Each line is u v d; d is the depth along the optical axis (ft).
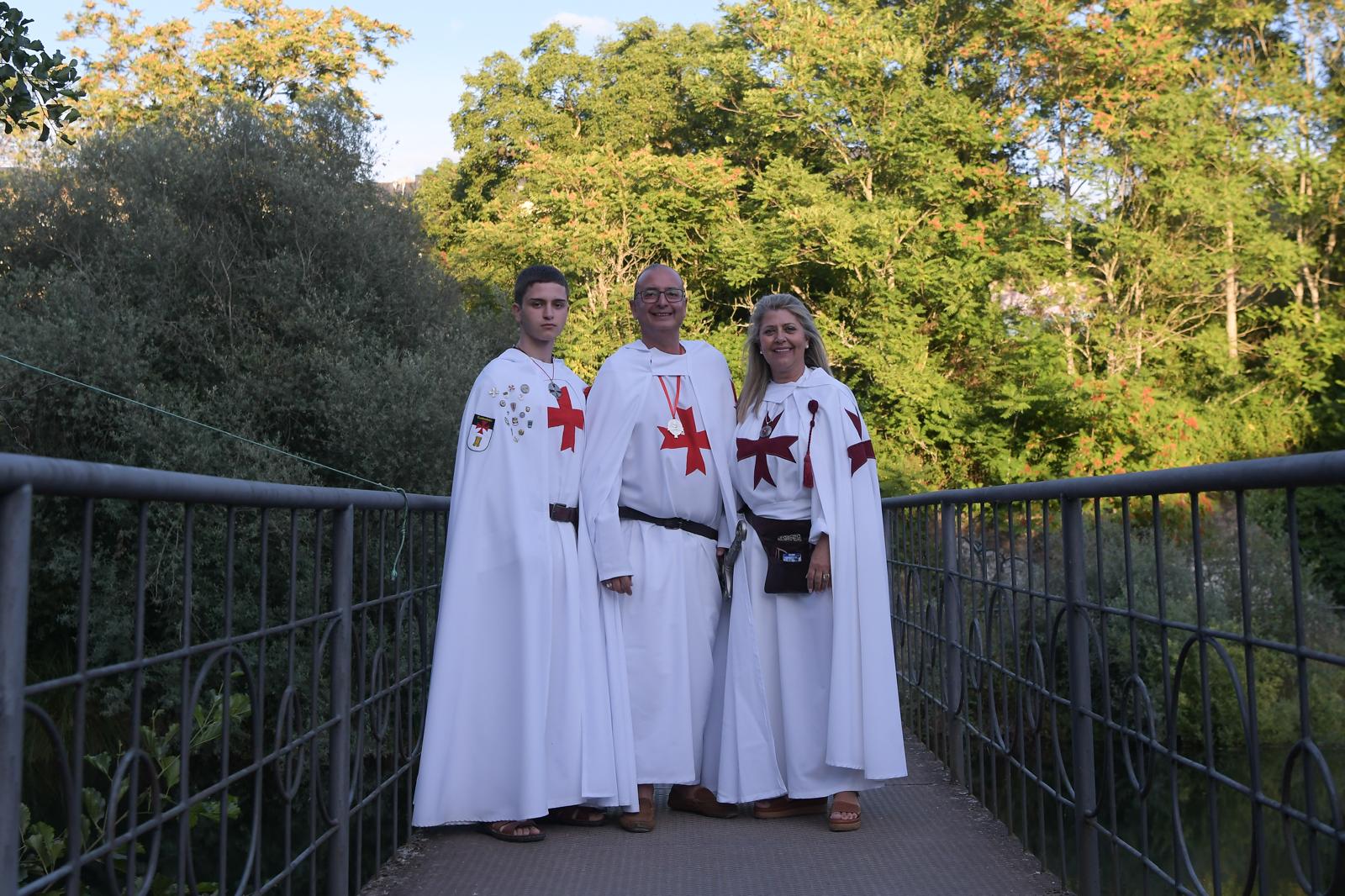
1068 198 65.62
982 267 64.75
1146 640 25.70
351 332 36.88
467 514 12.12
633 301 13.39
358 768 10.79
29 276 34.83
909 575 18.56
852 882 10.50
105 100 76.23
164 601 31.17
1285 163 61.00
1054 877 10.57
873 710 12.19
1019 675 11.71
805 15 69.92
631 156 71.61
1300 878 6.24
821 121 68.74
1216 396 63.36
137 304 36.04
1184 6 65.36
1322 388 60.29
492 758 11.77
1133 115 63.93
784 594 12.78
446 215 87.35
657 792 14.82
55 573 30.99
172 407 33.91
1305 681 6.14
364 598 11.02
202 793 7.21
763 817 12.82
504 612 11.94
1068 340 64.44
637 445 13.03
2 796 4.75
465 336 39.40
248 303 37.22
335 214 38.29
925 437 67.10
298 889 19.31
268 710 30.45
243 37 80.48
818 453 12.63
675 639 12.83
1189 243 63.46
